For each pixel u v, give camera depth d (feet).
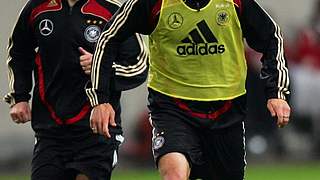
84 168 69.36
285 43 143.43
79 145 69.56
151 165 135.95
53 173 69.62
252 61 130.21
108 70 65.41
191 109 65.92
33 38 71.10
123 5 65.36
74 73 69.26
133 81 69.77
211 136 66.69
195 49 65.10
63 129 69.56
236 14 65.16
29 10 70.38
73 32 69.41
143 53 70.44
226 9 64.85
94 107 65.26
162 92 66.18
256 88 131.54
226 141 67.05
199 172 67.82
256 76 131.03
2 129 143.74
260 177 123.44
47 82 69.77
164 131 65.26
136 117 143.02
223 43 65.36
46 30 69.67
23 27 70.79
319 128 141.49
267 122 134.72
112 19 65.67
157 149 65.00
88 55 68.18
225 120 66.59
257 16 65.77
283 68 65.98
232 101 66.39
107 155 69.67
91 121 65.41
